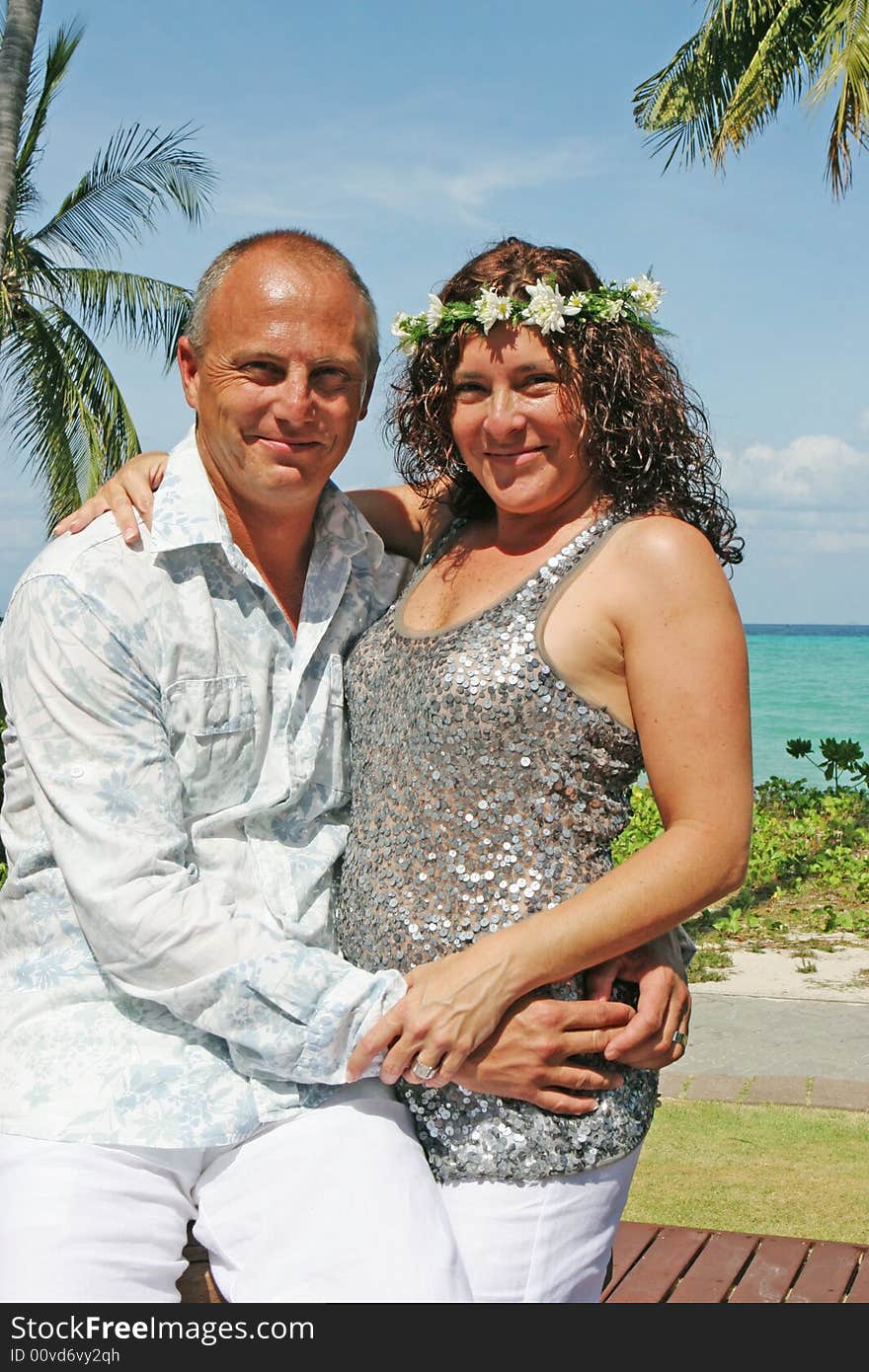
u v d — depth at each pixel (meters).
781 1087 5.17
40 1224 2.15
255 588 2.52
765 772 28.25
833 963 6.98
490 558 2.47
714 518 2.51
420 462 2.68
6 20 10.88
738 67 12.10
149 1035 2.32
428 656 2.36
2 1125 2.25
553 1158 2.24
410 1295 2.14
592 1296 2.36
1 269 10.96
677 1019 2.33
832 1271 3.44
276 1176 2.28
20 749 2.41
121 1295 2.17
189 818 2.45
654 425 2.37
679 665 2.22
